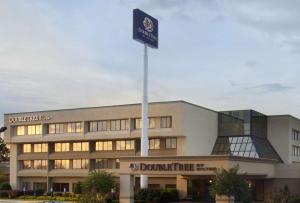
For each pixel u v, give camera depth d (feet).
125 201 215.51
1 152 464.65
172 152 282.15
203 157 197.88
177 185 271.28
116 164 304.50
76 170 317.22
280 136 309.22
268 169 238.89
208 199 260.01
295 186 241.96
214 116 306.35
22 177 342.64
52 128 327.26
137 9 273.13
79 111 314.14
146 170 210.79
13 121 339.57
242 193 186.19
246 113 298.15
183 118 277.23
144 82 273.75
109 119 302.25
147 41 277.85
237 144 294.66
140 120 293.23
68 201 265.75
